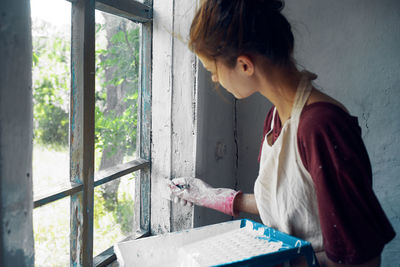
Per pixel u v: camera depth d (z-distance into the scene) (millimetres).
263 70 765
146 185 1384
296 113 761
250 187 1826
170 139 1320
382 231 703
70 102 975
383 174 1647
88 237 1014
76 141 977
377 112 1615
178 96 1304
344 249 697
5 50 551
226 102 1627
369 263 703
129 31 1312
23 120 591
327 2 1618
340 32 1619
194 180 1161
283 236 844
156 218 1385
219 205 1090
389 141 1613
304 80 786
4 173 561
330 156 699
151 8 1290
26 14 588
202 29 747
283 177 825
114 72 1302
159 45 1302
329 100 756
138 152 1402
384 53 1567
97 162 1288
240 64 760
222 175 1654
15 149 579
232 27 716
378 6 1548
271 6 749
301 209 815
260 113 1755
